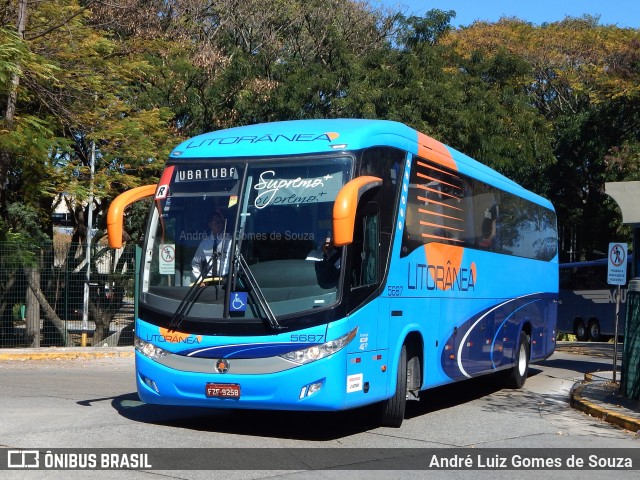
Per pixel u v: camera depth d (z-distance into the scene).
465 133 29.33
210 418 10.68
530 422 11.59
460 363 12.60
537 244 17.45
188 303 9.14
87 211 28.16
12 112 19.28
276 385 8.75
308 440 9.38
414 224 10.84
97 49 22.83
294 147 9.37
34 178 20.97
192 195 9.52
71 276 21.88
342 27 35.66
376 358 9.62
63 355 19.64
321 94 29.19
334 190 9.06
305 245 8.97
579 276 39.00
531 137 32.03
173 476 7.30
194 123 27.59
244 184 9.30
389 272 9.98
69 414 10.46
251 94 28.00
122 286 22.38
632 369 13.42
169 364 9.19
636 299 13.48
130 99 25.05
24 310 21.38
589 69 41.59
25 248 21.03
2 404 11.24
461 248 12.66
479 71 32.94
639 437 10.66
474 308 13.25
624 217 14.05
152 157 22.39
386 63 30.11
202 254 9.24
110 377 15.34
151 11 27.69
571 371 19.89
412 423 11.09
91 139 21.58
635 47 39.94
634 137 38.50
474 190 13.43
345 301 8.89
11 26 20.17
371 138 9.70
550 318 18.45
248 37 35.22
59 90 21.58
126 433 9.24
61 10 21.94
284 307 8.82
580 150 40.25
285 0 35.78
